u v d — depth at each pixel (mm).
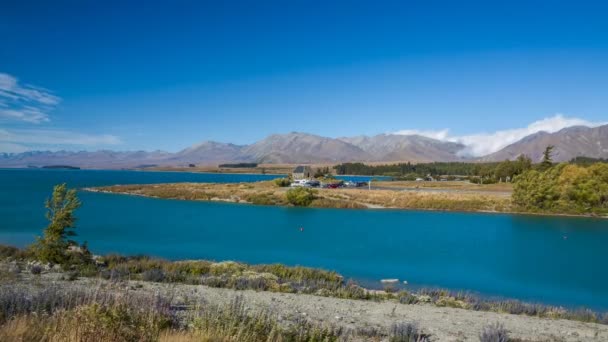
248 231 50781
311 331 11031
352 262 34625
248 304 16359
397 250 40375
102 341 8211
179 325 10586
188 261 28406
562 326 16594
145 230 49000
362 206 81250
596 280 29922
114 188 113812
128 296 12445
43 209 65750
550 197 78125
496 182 160625
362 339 12250
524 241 47281
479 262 35594
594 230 56875
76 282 18516
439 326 15000
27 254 26875
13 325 8547
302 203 82125
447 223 62188
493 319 17047
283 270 26531
